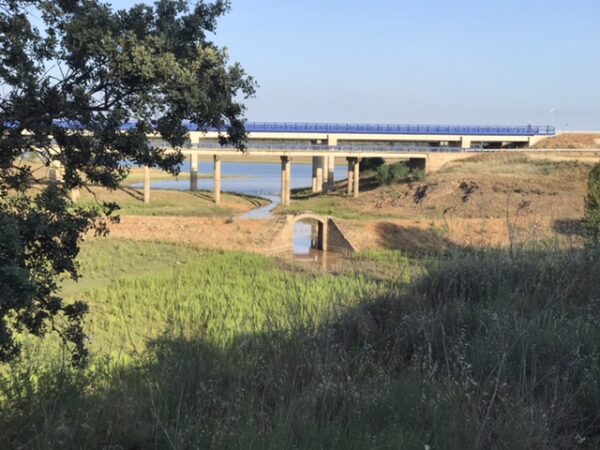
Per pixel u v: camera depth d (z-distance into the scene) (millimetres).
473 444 4840
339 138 101500
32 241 5090
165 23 5418
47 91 5258
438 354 6836
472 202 67812
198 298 22938
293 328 7121
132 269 36500
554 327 6703
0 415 5645
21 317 5555
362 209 79750
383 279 10859
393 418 5309
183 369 6352
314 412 5406
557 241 10008
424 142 112000
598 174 23906
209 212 76000
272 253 49719
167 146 6672
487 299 7953
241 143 6094
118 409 5723
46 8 5023
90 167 5672
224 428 5086
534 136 112688
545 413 5172
